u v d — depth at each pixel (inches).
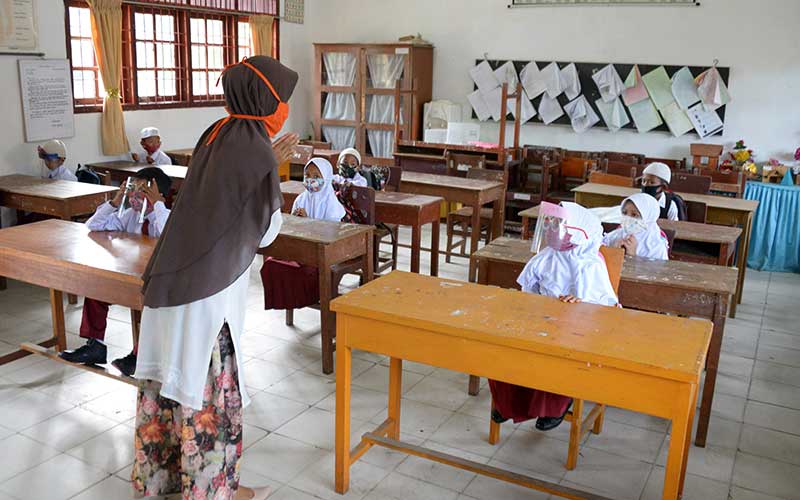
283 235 150.5
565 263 116.6
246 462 115.4
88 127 262.8
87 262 119.2
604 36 301.9
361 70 331.3
